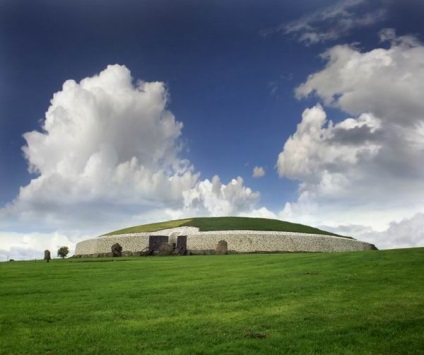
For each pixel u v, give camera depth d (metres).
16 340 19.20
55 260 74.94
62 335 19.91
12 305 26.33
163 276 39.84
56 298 28.66
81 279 38.59
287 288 30.11
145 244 98.44
